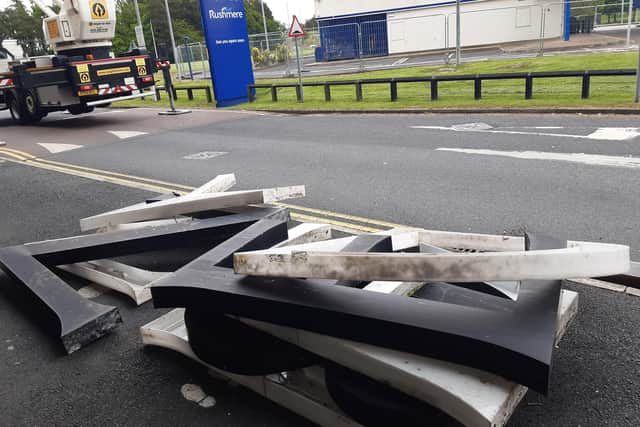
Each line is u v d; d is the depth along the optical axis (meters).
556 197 5.46
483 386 1.88
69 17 13.80
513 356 1.81
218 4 16.34
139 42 20.38
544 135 8.45
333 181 6.87
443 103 12.55
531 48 25.83
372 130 10.37
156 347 3.16
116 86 14.57
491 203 5.45
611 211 4.93
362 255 2.04
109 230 4.56
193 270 2.65
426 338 1.96
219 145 10.33
